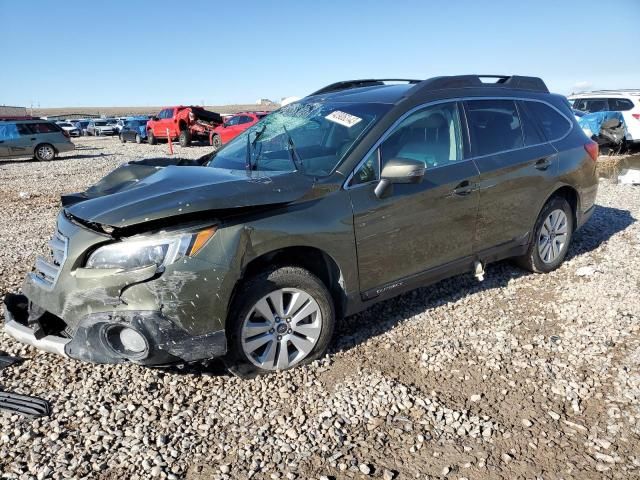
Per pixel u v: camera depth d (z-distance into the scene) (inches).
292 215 128.6
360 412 119.6
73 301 118.5
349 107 162.6
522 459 104.5
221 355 121.8
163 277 114.1
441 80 167.2
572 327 159.6
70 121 1973.4
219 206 117.7
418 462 104.2
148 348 115.4
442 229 158.6
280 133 167.5
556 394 125.6
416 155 154.8
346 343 152.9
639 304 173.5
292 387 129.5
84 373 136.6
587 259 219.5
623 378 130.8
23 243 275.3
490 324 162.9
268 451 107.4
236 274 120.3
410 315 170.9
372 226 141.6
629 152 606.9
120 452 107.0
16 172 647.8
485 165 168.7
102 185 151.7
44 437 111.1
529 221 187.8
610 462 103.1
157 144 1183.6
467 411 119.7
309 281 133.1
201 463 104.3
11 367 140.3
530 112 193.6
